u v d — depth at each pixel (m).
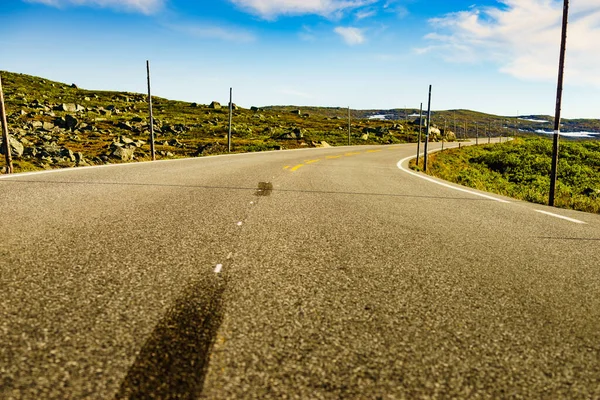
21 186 5.79
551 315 1.90
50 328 1.53
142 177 7.86
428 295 2.10
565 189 24.98
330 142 64.12
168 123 72.69
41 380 1.21
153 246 2.84
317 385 1.25
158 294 1.94
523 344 1.60
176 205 4.75
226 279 2.21
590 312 1.96
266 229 3.61
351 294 2.06
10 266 2.26
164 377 1.25
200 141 50.47
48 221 3.53
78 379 1.22
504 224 4.40
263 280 2.22
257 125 88.00
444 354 1.49
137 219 3.79
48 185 6.02
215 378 1.26
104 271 2.24
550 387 1.31
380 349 1.50
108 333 1.51
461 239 3.52
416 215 4.80
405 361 1.42
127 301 1.83
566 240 3.66
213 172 9.73
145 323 1.62
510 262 2.83
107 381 1.22
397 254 2.92
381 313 1.84
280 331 1.60
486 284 2.32
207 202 5.10
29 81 119.25
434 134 97.88
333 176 10.45
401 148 50.66
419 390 1.26
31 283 2.00
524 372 1.39
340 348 1.49
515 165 36.38
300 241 3.21
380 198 6.36
